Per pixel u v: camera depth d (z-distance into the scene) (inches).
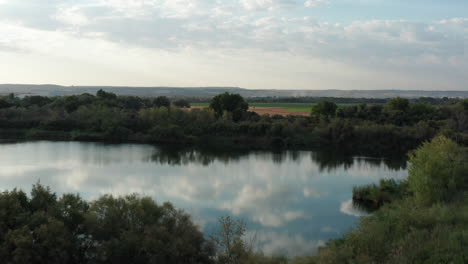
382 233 718.5
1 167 2185.0
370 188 1563.7
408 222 764.6
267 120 3828.7
